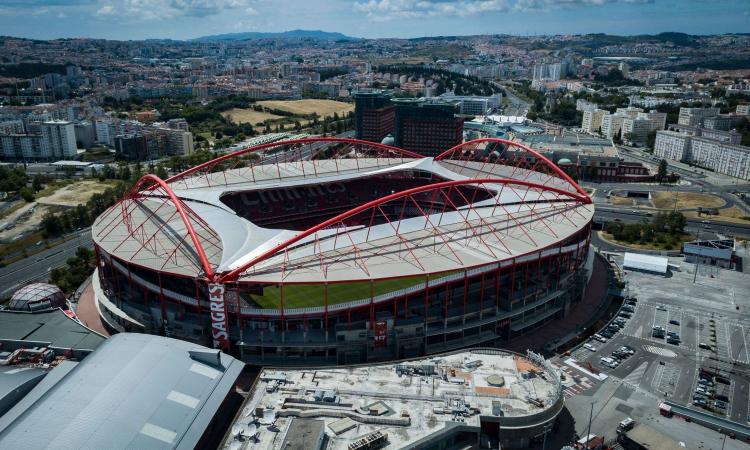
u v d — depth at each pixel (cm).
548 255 17688
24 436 10381
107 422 10819
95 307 18988
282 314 14875
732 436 12731
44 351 14662
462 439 11881
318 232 18525
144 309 16900
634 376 15088
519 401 12369
